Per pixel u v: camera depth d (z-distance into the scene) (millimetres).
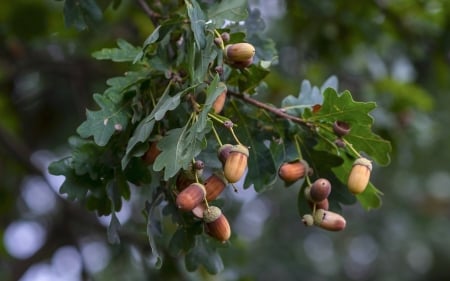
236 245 4402
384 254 9594
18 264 5543
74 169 2211
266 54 2512
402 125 4562
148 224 2180
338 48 4641
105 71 5109
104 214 2248
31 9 4559
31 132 6121
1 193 5480
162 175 2188
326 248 9602
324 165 2355
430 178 7793
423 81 5090
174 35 2188
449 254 9703
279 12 4746
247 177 2332
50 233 5609
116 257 4578
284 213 9070
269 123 2355
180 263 4039
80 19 2502
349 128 2281
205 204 2059
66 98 6031
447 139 6086
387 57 4996
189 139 1966
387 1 4570
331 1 4383
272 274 8945
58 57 5219
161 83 2172
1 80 5562
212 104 1952
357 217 9430
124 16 4582
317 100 2451
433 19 4551
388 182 7934
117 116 2141
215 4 2303
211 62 2051
